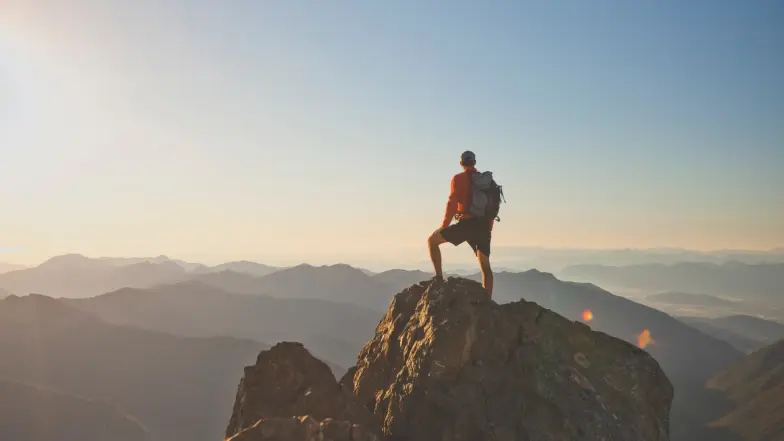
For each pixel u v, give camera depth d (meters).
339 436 8.73
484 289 12.27
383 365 12.81
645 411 10.48
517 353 11.02
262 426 8.72
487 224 12.52
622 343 11.70
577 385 10.52
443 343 10.95
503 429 9.95
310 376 11.12
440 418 10.34
